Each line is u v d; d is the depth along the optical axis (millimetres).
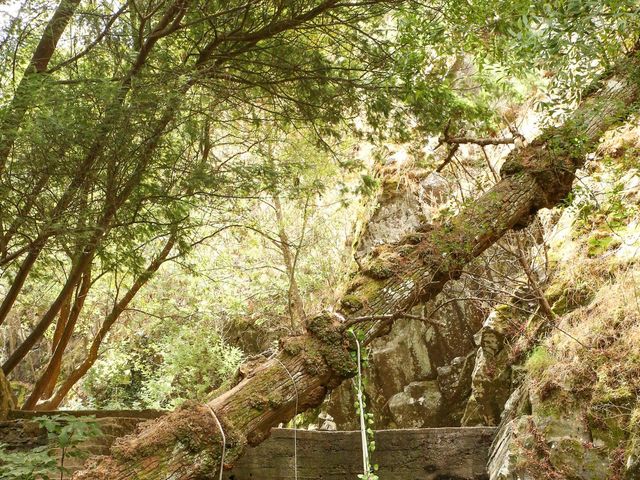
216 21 6527
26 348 7051
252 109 7484
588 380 5676
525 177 4523
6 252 5656
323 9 6238
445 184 9898
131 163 5820
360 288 4113
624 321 5863
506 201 4441
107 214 5914
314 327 3854
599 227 7332
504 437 5879
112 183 5738
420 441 6090
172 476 3264
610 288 6430
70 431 3676
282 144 9312
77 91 5453
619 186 5578
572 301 6984
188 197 6461
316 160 8852
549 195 4598
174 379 12266
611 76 4859
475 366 8258
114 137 5516
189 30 6797
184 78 6012
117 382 11852
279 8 6344
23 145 5266
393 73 5629
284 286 11695
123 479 3207
